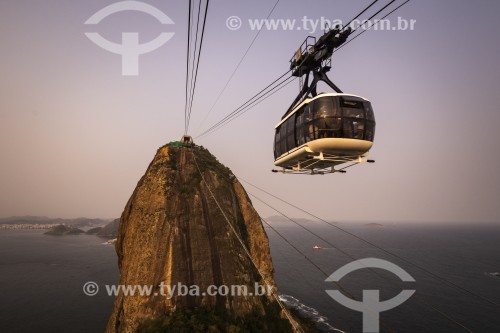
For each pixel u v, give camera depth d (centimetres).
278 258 16700
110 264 14412
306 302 8875
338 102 1978
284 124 2620
